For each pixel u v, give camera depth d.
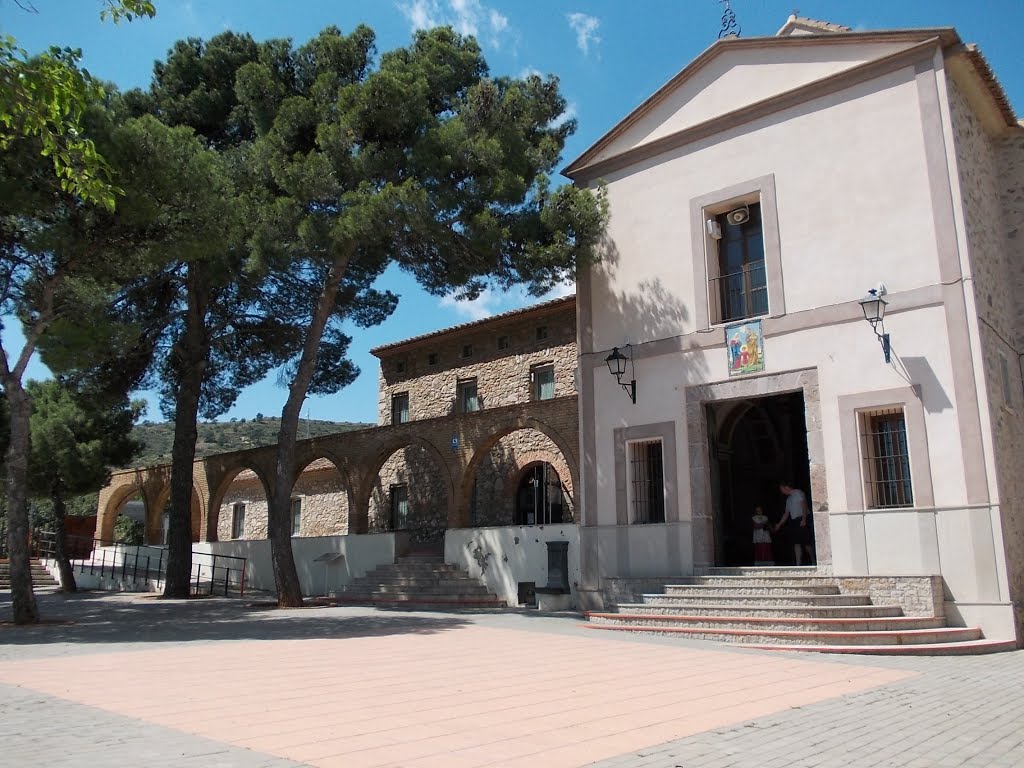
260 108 17.44
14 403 12.72
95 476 23.38
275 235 16.30
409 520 24.22
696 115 14.94
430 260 17.47
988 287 12.38
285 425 17.44
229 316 21.55
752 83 14.30
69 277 13.66
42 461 23.06
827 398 12.53
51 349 13.44
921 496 11.44
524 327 22.19
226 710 5.70
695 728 5.38
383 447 20.59
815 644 9.95
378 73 15.91
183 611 15.56
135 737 4.82
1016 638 10.47
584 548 14.97
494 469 22.16
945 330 11.61
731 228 14.66
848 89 13.10
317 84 16.77
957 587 10.98
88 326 13.71
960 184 11.88
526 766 4.34
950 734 5.31
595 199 15.66
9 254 13.06
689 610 11.75
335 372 23.08
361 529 20.89
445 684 6.92
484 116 16.89
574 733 5.15
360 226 15.22
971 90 13.08
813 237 13.09
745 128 14.20
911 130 12.37
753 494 16.23
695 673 7.77
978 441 11.09
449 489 18.92
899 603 11.16
